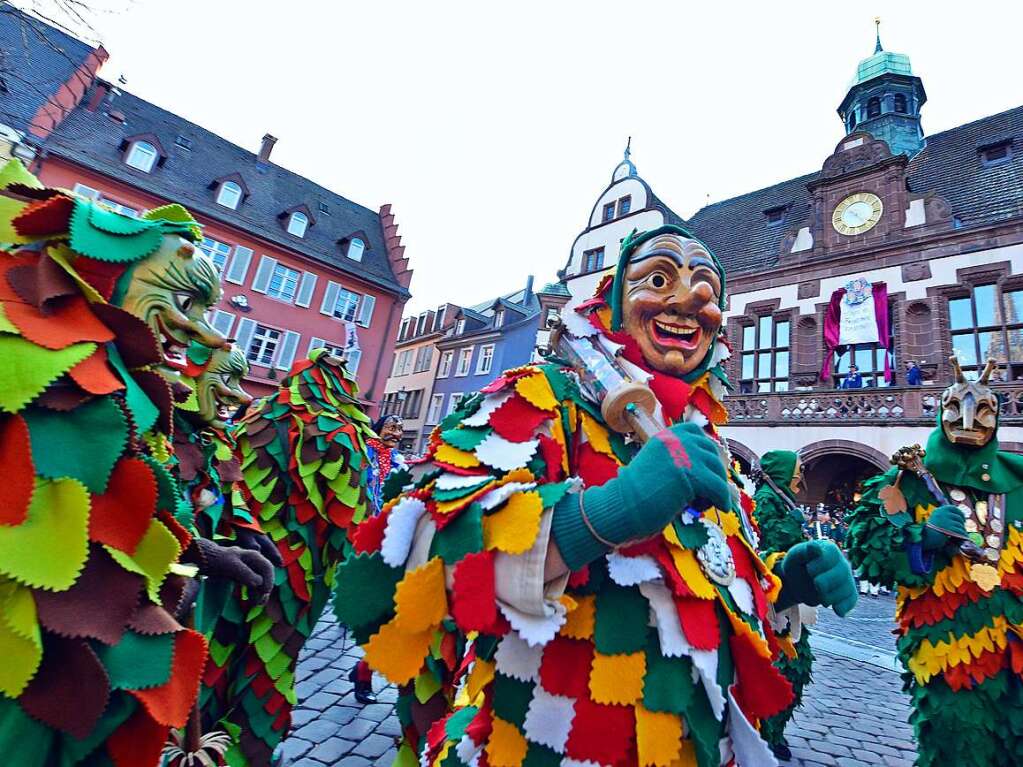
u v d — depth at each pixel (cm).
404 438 3394
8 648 72
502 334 3045
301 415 279
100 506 84
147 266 112
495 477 99
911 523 268
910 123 2094
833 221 1535
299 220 2420
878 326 1359
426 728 229
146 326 98
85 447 83
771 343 1566
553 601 88
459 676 154
